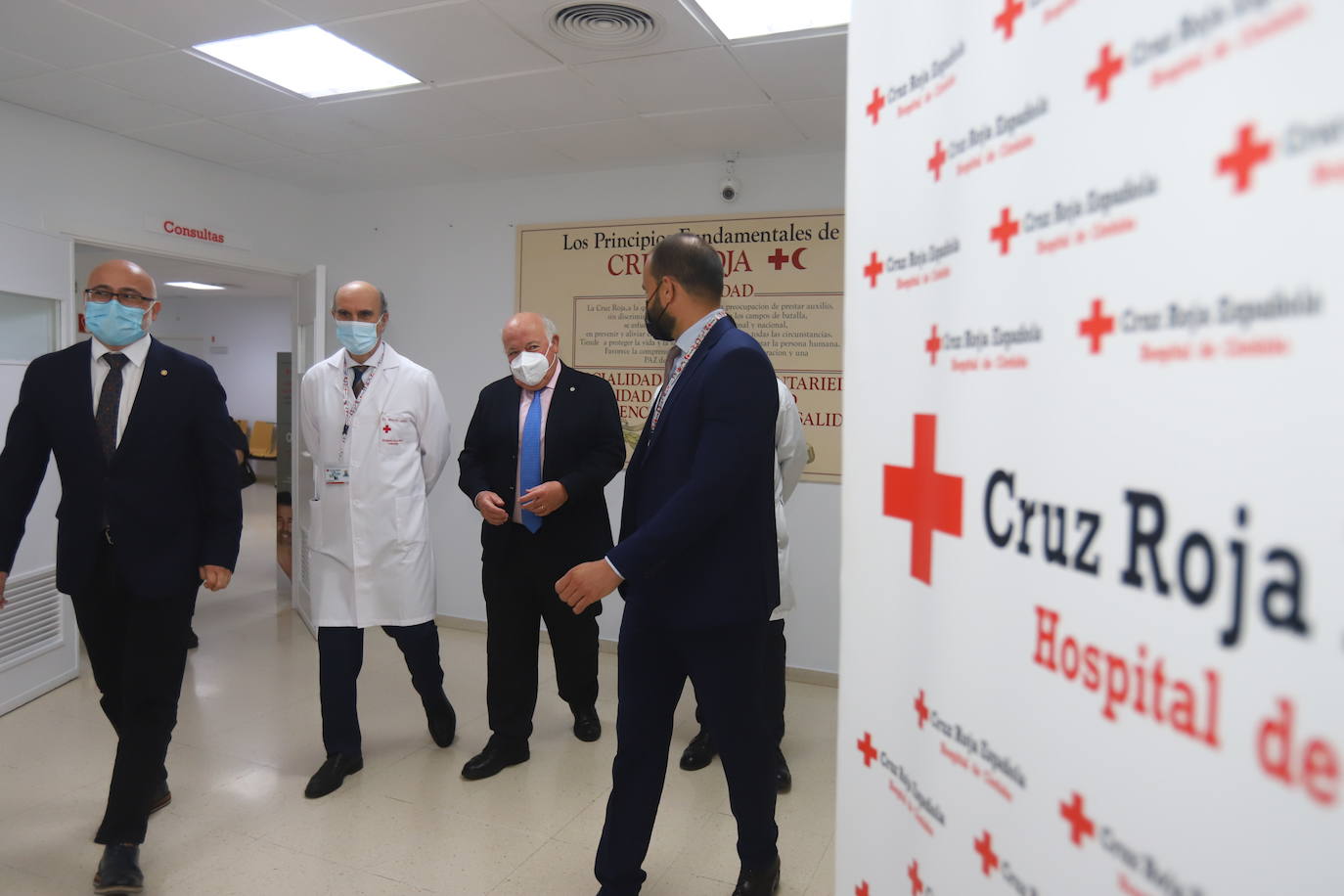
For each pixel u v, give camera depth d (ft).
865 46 2.48
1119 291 1.35
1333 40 0.99
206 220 13.91
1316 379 1.02
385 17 8.75
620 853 5.72
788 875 6.96
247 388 38.29
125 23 9.00
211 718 10.26
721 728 5.64
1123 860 1.38
